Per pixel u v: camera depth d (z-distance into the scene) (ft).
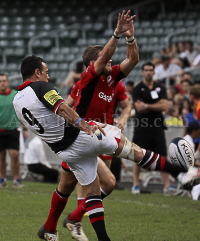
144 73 85.35
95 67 44.37
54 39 201.87
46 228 46.37
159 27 189.57
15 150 90.43
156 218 59.57
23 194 80.33
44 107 39.81
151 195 82.94
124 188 94.12
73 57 188.55
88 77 45.44
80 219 45.88
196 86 95.04
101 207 41.60
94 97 47.01
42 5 216.13
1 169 91.61
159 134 86.58
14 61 199.41
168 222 56.80
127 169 109.81
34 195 79.15
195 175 40.55
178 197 80.28
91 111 47.37
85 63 51.57
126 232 50.96
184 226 54.29
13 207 66.90
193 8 195.00
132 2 207.21
